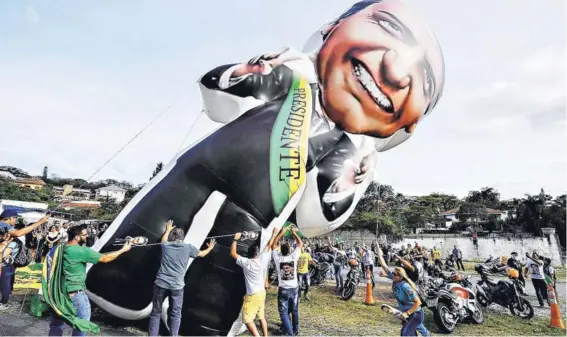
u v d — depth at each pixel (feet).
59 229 36.01
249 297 17.75
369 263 41.93
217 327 18.89
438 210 187.52
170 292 16.46
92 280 18.21
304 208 23.59
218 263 19.16
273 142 21.34
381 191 158.51
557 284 50.21
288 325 19.58
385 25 26.22
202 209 19.62
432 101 28.96
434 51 27.68
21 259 23.29
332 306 29.81
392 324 24.67
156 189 19.84
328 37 26.63
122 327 19.40
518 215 135.74
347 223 110.32
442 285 27.12
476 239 106.32
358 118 25.44
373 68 25.13
